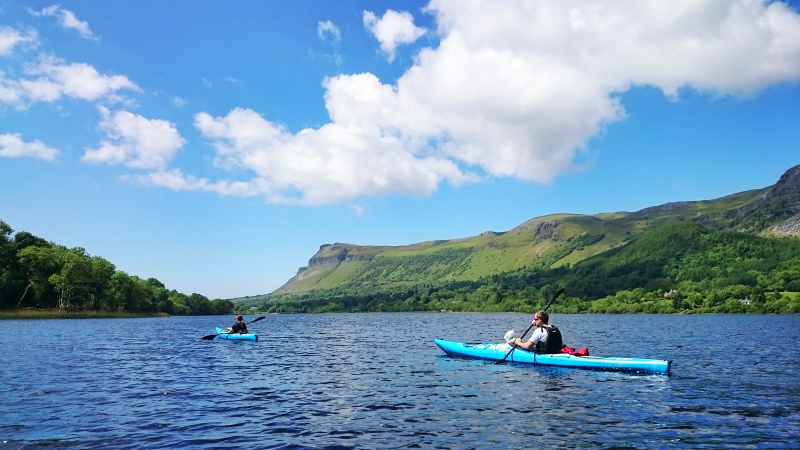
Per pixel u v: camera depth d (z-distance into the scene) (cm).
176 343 3077
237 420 1037
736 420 1021
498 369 1775
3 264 8125
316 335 4400
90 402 1220
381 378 1605
